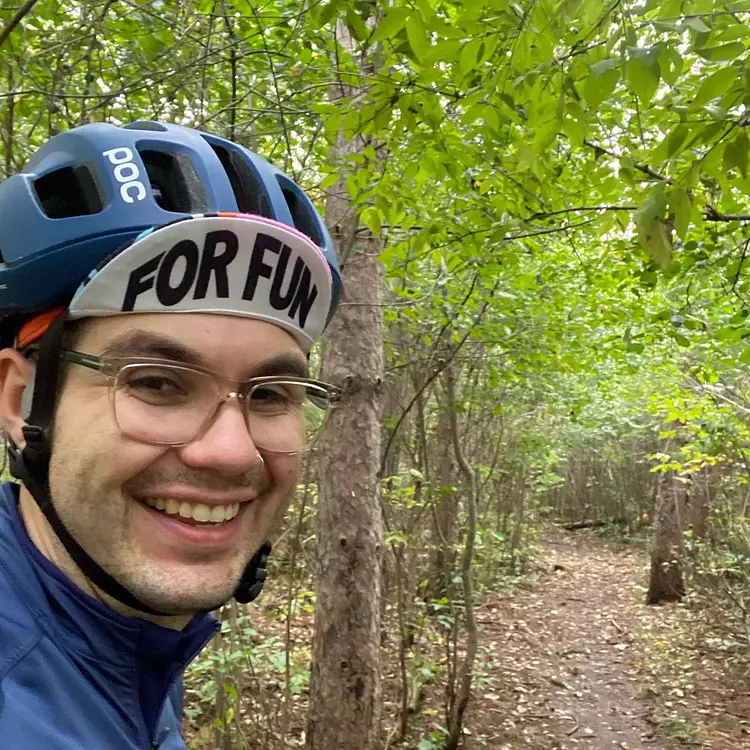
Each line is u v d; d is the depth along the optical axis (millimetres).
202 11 2889
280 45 3117
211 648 3670
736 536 8258
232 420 908
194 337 883
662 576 10156
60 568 887
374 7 2182
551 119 1969
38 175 1021
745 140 1632
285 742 3816
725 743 5559
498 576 11109
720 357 5020
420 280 4996
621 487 18844
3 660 778
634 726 5898
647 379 8195
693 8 1579
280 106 2641
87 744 793
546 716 6031
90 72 2504
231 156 1229
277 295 941
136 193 932
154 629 914
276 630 5688
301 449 1062
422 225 3379
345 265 3691
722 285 3857
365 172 2918
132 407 867
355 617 3607
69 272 891
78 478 863
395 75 2457
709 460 7043
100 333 875
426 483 5383
